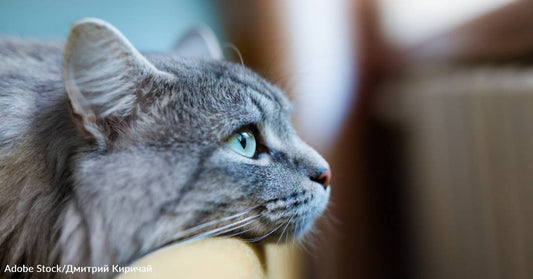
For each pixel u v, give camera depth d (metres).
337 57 0.48
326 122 0.48
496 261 0.38
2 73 0.26
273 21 0.48
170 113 0.24
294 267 0.37
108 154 0.24
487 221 0.38
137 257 0.24
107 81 0.24
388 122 0.49
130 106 0.24
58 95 0.25
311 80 0.47
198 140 0.24
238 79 0.27
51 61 0.29
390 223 0.51
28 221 0.24
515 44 0.39
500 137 0.37
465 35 0.41
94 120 0.24
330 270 0.48
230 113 0.25
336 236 0.49
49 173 0.24
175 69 0.25
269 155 0.27
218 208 0.24
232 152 0.25
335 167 0.49
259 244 0.26
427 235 0.43
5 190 0.24
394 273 0.50
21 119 0.25
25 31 0.41
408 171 0.47
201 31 0.36
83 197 0.24
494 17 0.39
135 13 0.46
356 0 0.48
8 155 0.24
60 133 0.24
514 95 0.36
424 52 0.46
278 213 0.26
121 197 0.24
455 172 0.40
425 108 0.42
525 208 0.36
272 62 0.39
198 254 0.22
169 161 0.24
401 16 0.48
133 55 0.24
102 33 0.23
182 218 0.24
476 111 0.38
